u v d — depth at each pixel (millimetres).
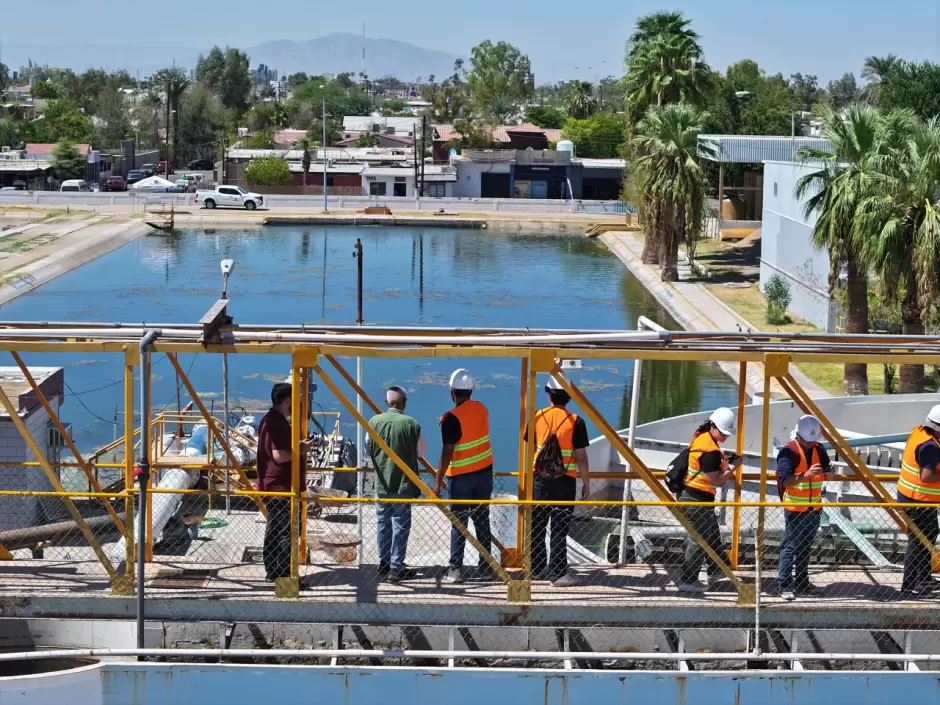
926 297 28266
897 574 10961
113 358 40438
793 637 10109
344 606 9922
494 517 13023
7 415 15336
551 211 101938
